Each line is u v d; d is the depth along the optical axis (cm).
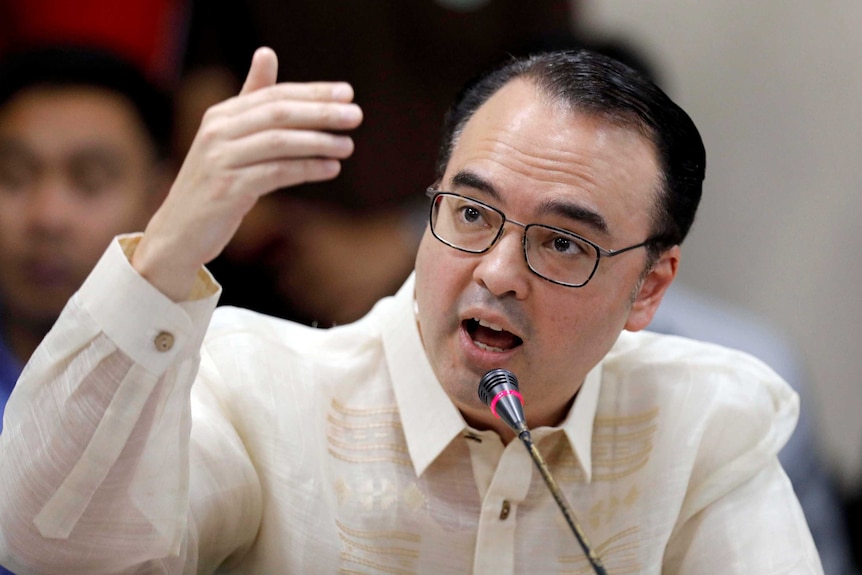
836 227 1456
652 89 612
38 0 1061
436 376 649
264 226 1123
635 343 738
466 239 593
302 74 1142
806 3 1434
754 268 1473
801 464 1108
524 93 603
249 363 663
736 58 1448
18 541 533
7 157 1009
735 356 744
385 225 1151
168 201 507
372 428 666
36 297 1019
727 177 1469
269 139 483
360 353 691
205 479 619
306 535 644
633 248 608
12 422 529
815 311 1470
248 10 1127
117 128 1028
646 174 607
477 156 594
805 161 1457
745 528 686
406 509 650
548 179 580
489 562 646
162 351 511
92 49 1033
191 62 1132
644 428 698
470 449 654
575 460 673
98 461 517
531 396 619
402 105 1145
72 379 512
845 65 1439
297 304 1139
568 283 591
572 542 665
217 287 521
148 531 545
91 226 1023
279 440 652
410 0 1130
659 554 685
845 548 1113
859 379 1465
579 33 1152
